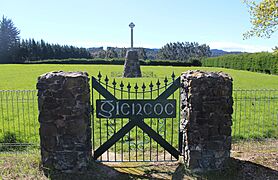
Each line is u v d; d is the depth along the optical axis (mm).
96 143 7441
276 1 8320
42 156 5676
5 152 6711
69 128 5531
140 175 5586
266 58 36406
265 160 6148
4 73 27688
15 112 10617
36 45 66500
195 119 5637
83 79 5535
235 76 29016
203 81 5590
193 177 5473
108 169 5809
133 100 5965
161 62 54156
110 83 19984
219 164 5730
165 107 6039
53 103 5504
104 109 5992
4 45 62094
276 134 8297
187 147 5773
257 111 10945
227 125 5727
